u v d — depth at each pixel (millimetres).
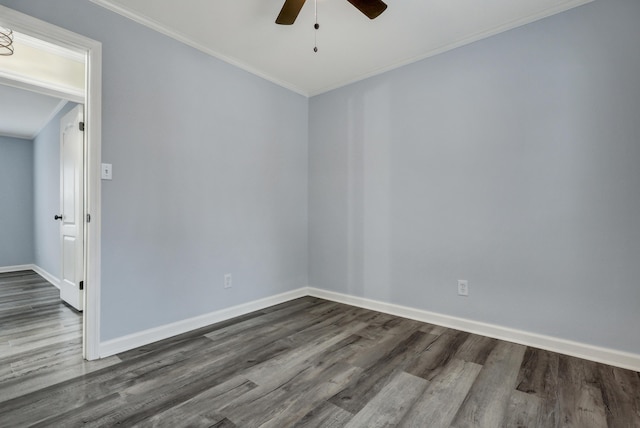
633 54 1982
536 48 2303
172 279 2506
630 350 1989
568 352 2178
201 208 2707
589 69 2115
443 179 2740
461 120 2641
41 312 3074
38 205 5070
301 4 1805
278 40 2629
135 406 1582
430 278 2816
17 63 2865
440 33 2518
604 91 2068
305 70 3168
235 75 2975
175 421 1472
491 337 2477
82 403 1605
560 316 2219
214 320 2791
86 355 2074
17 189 5262
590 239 2115
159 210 2422
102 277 2121
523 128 2357
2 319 2873
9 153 5199
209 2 2154
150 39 2367
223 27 2447
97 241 2092
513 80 2398
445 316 2727
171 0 2131
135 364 2016
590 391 1734
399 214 3010
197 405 1593
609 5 2051
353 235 3359
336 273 3510
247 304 3086
